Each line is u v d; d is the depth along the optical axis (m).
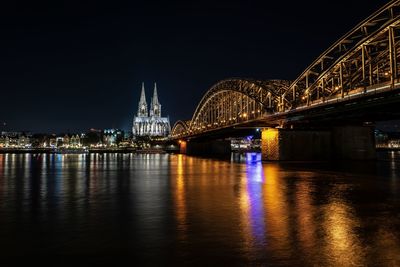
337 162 90.44
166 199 34.53
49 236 21.27
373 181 49.38
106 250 18.70
